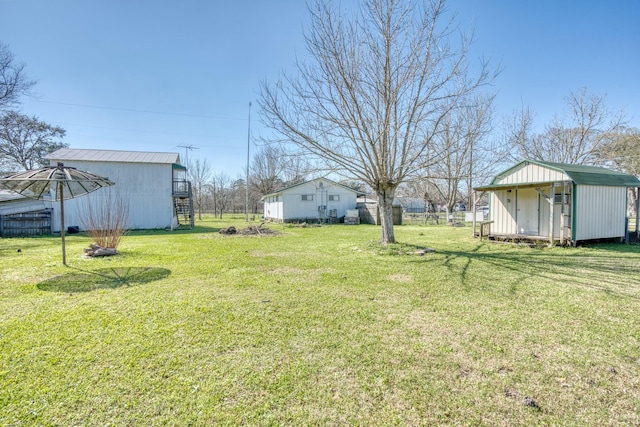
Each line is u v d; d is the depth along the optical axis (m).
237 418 1.86
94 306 3.86
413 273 5.67
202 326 3.23
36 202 14.60
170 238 11.94
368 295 4.34
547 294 4.39
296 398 2.05
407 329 3.18
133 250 8.57
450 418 1.87
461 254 7.76
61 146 25.38
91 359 2.54
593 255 7.63
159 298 4.20
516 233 11.03
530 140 18.64
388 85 7.71
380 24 7.63
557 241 9.59
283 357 2.59
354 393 2.11
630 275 5.51
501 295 4.34
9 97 13.61
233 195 41.12
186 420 1.83
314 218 23.20
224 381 2.23
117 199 16.25
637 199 10.67
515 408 1.96
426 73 7.73
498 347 2.78
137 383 2.20
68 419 1.83
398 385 2.20
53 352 2.65
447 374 2.34
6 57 13.42
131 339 2.91
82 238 12.14
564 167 9.82
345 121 8.13
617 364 2.49
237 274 5.63
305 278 5.32
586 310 3.73
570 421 1.84
